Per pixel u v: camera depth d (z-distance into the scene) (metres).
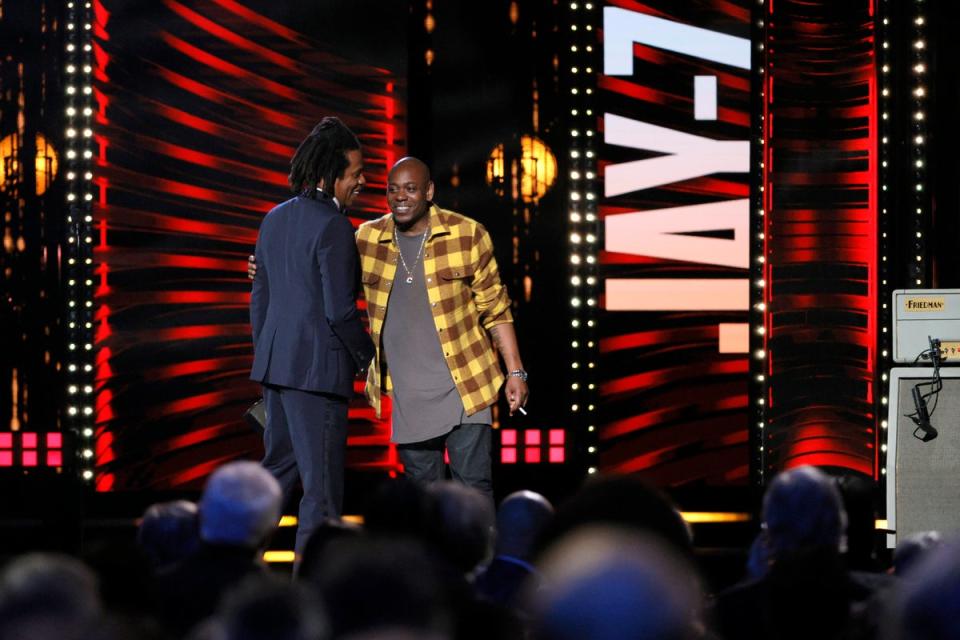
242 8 13.05
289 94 13.09
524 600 6.31
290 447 10.30
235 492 6.47
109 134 12.98
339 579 3.80
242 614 3.79
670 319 13.34
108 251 12.99
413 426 10.77
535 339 13.28
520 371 11.00
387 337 10.87
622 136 13.31
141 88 13.00
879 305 13.23
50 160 12.92
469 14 13.20
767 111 13.31
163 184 13.03
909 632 3.24
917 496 11.09
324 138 10.20
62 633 4.01
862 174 13.30
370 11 13.14
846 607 5.60
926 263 13.40
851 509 7.75
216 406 13.14
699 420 13.35
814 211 13.31
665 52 13.30
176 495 13.14
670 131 13.31
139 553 5.70
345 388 10.09
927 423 10.95
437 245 10.78
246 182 13.10
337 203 10.30
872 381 13.26
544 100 13.23
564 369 13.30
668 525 5.79
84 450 12.99
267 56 13.07
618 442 13.33
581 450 13.29
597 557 3.25
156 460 13.10
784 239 13.34
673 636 3.15
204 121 13.05
